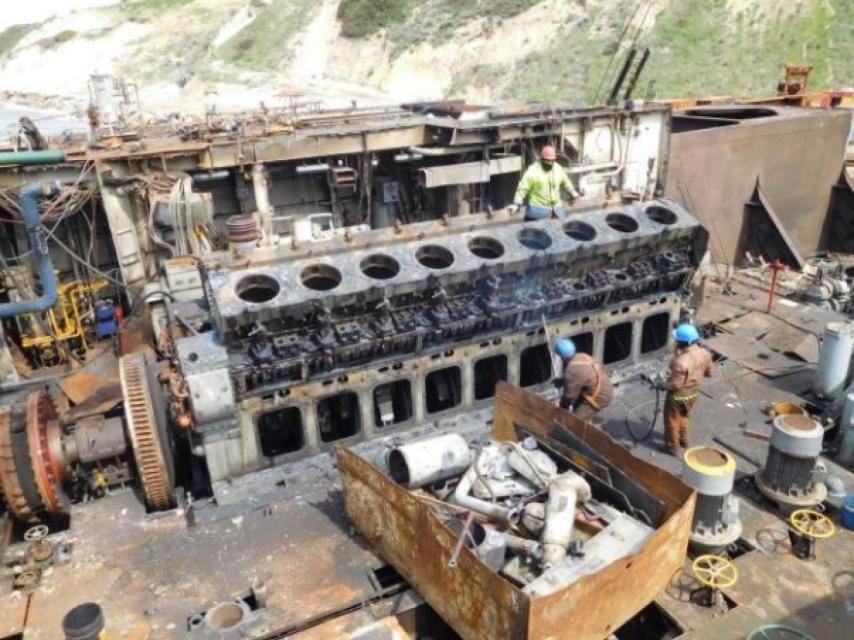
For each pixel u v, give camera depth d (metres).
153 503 5.87
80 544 5.43
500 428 6.16
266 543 5.36
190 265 7.07
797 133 11.72
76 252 9.14
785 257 11.27
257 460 6.09
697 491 4.97
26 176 8.23
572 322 7.11
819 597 4.78
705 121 12.94
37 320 8.57
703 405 7.01
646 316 7.57
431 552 4.48
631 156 11.00
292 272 6.09
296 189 10.52
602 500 5.26
